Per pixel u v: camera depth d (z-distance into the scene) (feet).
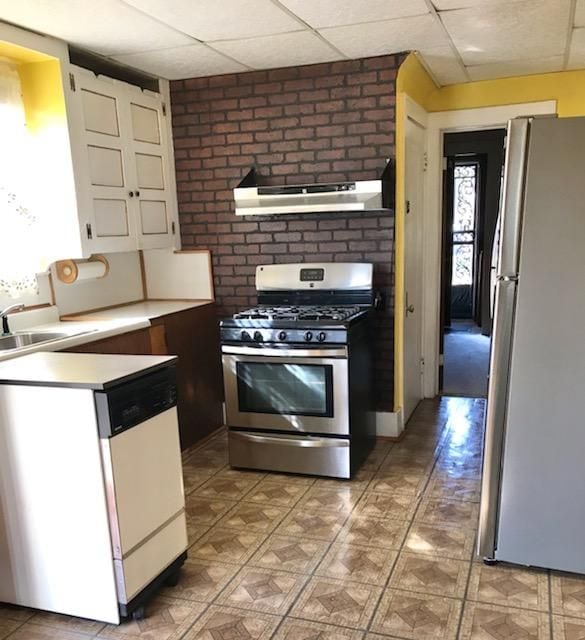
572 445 6.93
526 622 6.49
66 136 9.48
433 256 14.21
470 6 8.23
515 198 6.71
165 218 12.48
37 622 6.86
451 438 12.12
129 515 6.53
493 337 7.07
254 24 8.78
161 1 7.70
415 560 7.75
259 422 10.60
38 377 6.41
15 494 6.72
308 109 11.60
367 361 11.10
